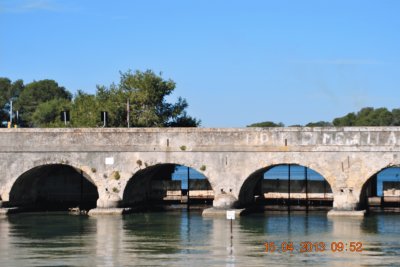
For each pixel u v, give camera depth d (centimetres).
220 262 6088
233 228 7938
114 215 9094
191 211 9600
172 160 9056
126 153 9150
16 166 9319
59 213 9425
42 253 6538
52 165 9738
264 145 8856
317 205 10075
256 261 6125
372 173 8631
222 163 8956
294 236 7350
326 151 8725
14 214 9306
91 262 6141
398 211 9388
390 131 8588
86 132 9225
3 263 6128
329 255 6366
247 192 9419
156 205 10275
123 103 12288
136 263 6078
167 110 12581
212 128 8981
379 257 6262
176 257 6303
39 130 9294
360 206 8838
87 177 10269
